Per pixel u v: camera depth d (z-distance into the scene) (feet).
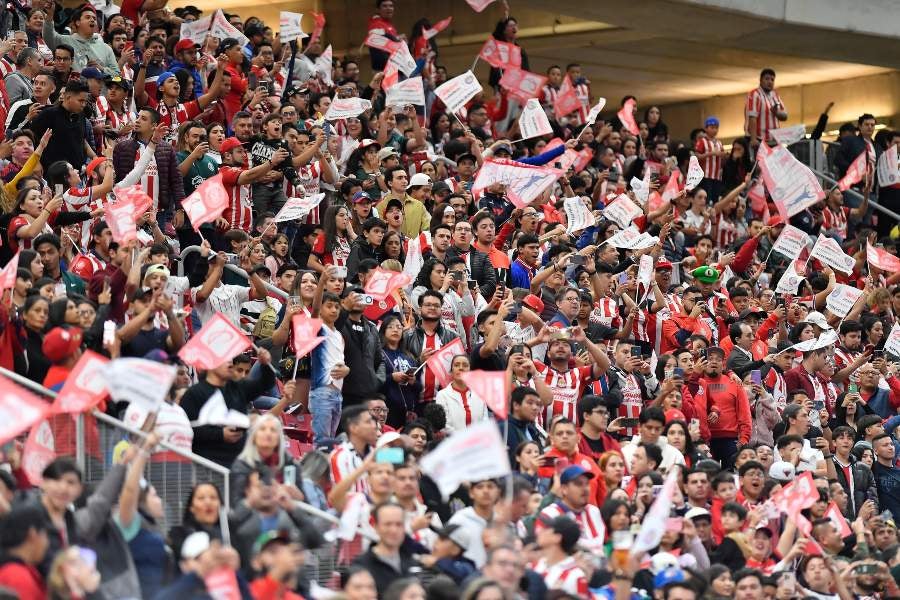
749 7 152.46
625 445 79.51
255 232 96.78
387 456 60.80
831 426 97.45
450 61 175.32
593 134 140.97
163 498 56.39
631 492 71.36
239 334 65.87
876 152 153.48
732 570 71.51
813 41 160.25
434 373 77.71
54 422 55.62
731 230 136.56
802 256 134.41
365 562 56.59
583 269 100.27
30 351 64.69
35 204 77.05
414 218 102.89
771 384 97.45
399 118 123.03
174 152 91.09
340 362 74.69
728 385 89.66
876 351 107.65
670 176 132.77
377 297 80.12
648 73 186.91
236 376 68.85
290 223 98.94
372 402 71.97
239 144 96.58
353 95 121.29
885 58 165.17
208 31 119.85
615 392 84.94
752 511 72.95
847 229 148.56
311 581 56.34
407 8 169.99
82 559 45.75
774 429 91.04
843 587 72.54
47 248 73.15
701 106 197.88
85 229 83.25
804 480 72.64
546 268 92.48
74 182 82.33
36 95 90.22
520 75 134.00
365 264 84.07
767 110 150.92
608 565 63.00
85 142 91.86
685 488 75.97
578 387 82.58
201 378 69.05
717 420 89.15
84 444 56.13
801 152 155.02
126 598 50.52
